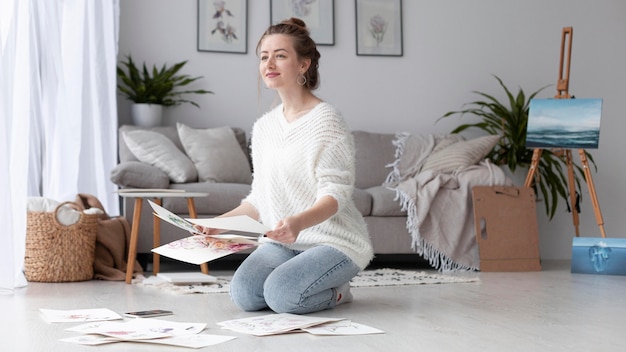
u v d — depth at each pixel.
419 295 3.29
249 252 4.68
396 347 2.05
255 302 2.71
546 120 4.96
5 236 3.18
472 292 3.43
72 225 3.78
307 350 1.99
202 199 4.39
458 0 5.93
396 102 5.84
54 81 4.07
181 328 2.27
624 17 6.08
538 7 6.03
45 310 2.63
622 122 6.07
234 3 5.57
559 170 5.59
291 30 2.73
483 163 5.04
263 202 2.85
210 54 5.53
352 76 5.78
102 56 4.55
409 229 4.70
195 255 2.36
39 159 4.09
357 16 5.77
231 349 2.00
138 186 4.34
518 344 2.12
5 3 3.20
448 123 5.91
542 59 6.03
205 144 4.89
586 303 3.06
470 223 4.80
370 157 5.32
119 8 5.29
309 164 2.65
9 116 3.21
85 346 2.02
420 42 5.88
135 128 4.91
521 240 4.75
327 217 2.49
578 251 4.57
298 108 2.78
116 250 4.07
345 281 2.73
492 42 5.97
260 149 2.84
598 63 6.07
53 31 4.05
